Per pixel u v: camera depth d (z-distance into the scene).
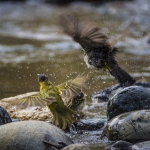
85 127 13.55
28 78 20.11
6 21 36.75
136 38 28.97
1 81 19.56
